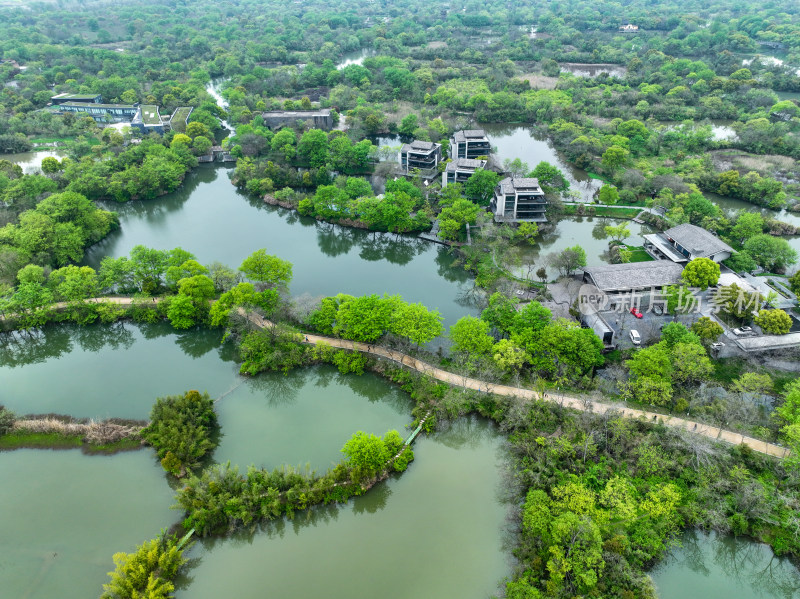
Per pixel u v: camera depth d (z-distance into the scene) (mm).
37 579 78750
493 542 83938
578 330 110188
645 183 187375
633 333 118875
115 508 89500
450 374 113750
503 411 102750
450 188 176750
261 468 96062
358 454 89438
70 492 92312
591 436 91062
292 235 180625
